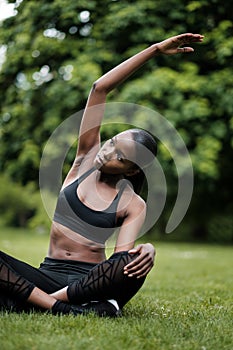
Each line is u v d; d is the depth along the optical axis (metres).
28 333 3.12
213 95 12.25
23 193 30.55
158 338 3.17
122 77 3.84
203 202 18.88
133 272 3.46
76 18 9.90
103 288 3.55
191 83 11.90
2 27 10.12
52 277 3.71
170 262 10.34
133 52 11.12
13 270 3.59
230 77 12.12
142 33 10.95
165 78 11.76
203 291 5.98
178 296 5.48
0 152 13.45
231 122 12.13
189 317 3.94
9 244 14.75
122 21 10.54
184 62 12.45
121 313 3.80
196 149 12.58
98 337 3.10
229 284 6.82
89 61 11.44
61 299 3.65
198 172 12.48
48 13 9.48
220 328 3.56
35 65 11.45
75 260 3.74
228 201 18.84
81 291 3.58
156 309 4.31
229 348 3.12
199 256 12.07
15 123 13.12
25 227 32.31
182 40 3.82
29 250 12.48
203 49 11.59
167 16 10.95
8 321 3.32
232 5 10.41
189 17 10.56
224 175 16.72
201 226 21.30
